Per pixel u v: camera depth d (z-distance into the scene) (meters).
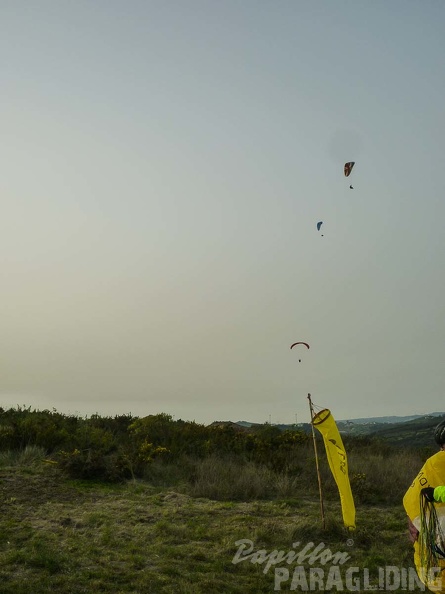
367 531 10.39
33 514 10.73
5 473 13.71
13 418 19.38
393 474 15.20
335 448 10.34
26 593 7.12
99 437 17.55
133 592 7.39
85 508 11.43
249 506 12.24
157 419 20.56
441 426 4.50
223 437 19.09
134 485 13.71
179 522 10.70
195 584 7.75
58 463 14.48
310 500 13.23
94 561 8.41
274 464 15.88
